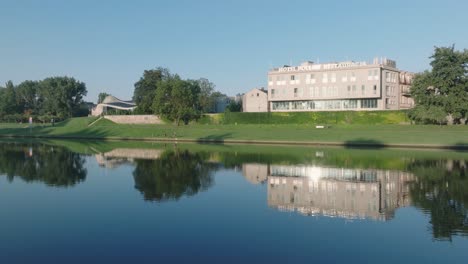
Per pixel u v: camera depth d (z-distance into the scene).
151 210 27.12
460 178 39.06
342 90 123.69
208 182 37.81
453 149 69.81
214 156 61.03
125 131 117.31
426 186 35.25
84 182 38.28
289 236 21.64
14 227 23.44
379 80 118.25
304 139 87.31
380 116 107.69
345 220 24.61
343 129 95.75
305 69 130.12
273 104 137.00
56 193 33.19
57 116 177.12
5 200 30.45
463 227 23.16
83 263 18.19
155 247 20.06
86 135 119.56
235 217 25.23
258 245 20.30
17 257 18.92
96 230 22.77
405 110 104.12
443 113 90.31
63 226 23.61
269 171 44.56
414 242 20.64
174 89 124.25
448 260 18.36
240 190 33.88
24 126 148.38
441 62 92.56
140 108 150.38
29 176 42.25
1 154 66.00
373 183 36.88
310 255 18.98
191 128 115.69
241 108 157.50
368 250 19.61
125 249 19.83
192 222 24.23
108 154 65.56
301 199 30.36
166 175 42.25
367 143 78.31
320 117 115.38
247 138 93.94
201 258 18.67
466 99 91.38
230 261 18.31
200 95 160.75
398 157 57.22
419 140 77.00
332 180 38.53
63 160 56.94
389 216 25.50
